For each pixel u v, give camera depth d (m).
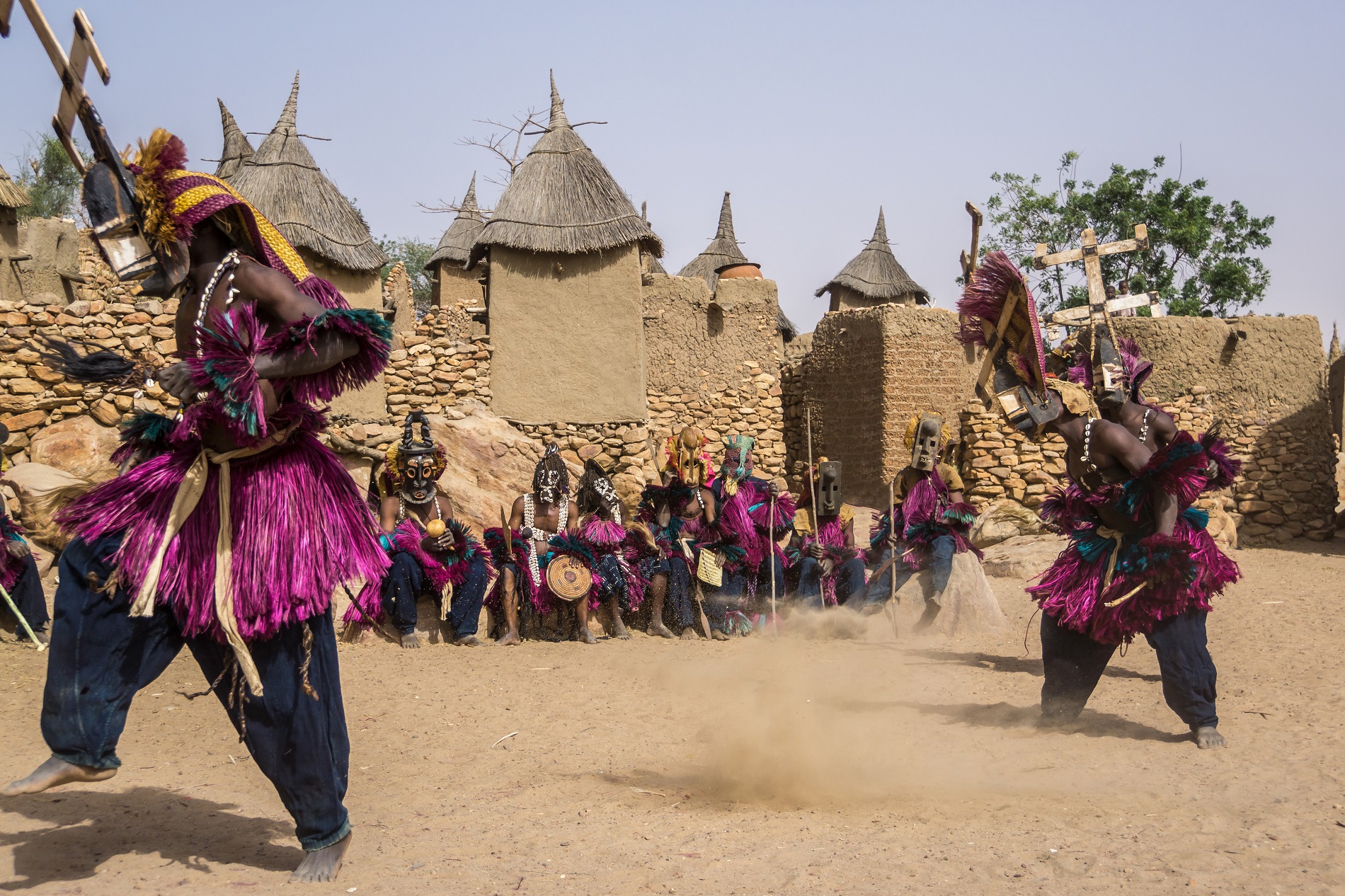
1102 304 6.36
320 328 3.44
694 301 21.47
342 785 3.69
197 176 3.61
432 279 32.28
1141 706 6.68
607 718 6.41
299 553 3.55
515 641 9.48
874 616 10.38
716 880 3.52
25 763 5.09
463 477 13.23
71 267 17.89
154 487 3.48
